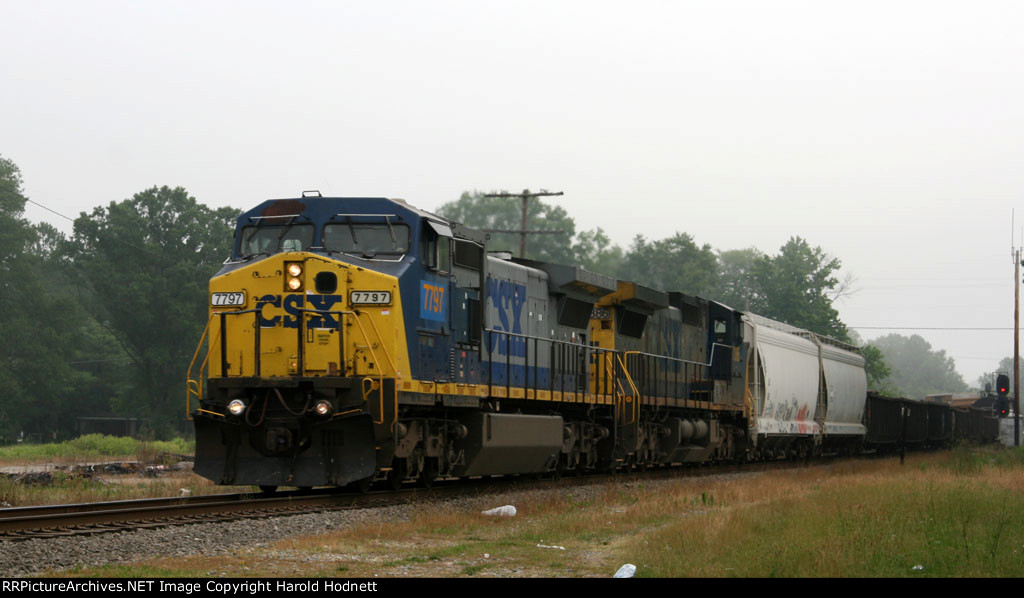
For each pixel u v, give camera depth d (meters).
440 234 19.75
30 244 82.88
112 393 91.12
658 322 32.66
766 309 108.06
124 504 17.22
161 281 76.88
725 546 13.49
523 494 21.03
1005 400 49.03
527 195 51.34
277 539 13.85
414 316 18.95
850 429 49.47
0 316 77.56
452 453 21.25
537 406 25.30
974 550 13.12
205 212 81.44
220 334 18.67
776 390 39.44
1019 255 59.97
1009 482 27.20
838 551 12.40
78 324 82.69
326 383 17.94
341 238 19.19
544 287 26.05
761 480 26.28
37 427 85.69
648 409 30.50
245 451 18.47
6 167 89.38
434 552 13.40
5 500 19.53
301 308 18.39
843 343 52.91
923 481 25.12
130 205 79.75
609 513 18.36
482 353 22.22
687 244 104.81
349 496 18.39
